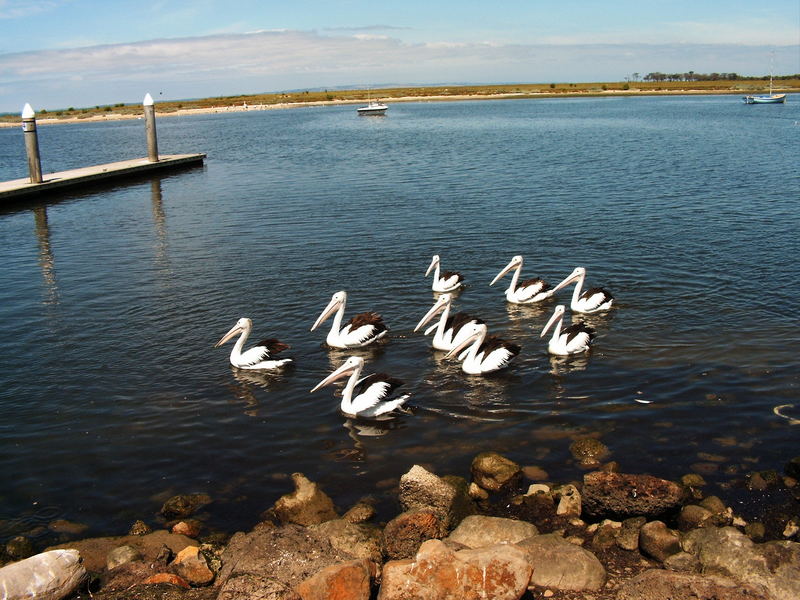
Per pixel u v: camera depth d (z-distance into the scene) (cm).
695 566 801
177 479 1072
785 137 5534
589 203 3005
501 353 1424
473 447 1140
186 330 1675
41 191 3672
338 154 5259
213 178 4234
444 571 696
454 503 964
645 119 7981
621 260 2142
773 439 1123
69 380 1412
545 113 9656
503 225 2641
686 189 3262
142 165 4450
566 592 764
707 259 2111
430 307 1814
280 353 1545
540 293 1847
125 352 1550
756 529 894
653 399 1275
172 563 845
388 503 995
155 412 1281
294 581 783
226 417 1263
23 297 1953
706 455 1084
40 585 762
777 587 740
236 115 13100
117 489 1049
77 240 2647
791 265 2019
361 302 1852
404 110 12075
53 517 986
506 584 691
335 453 1137
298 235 2580
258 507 998
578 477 1040
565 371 1414
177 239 2595
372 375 1300
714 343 1505
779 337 1523
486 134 6519
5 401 1321
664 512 906
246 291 1948
